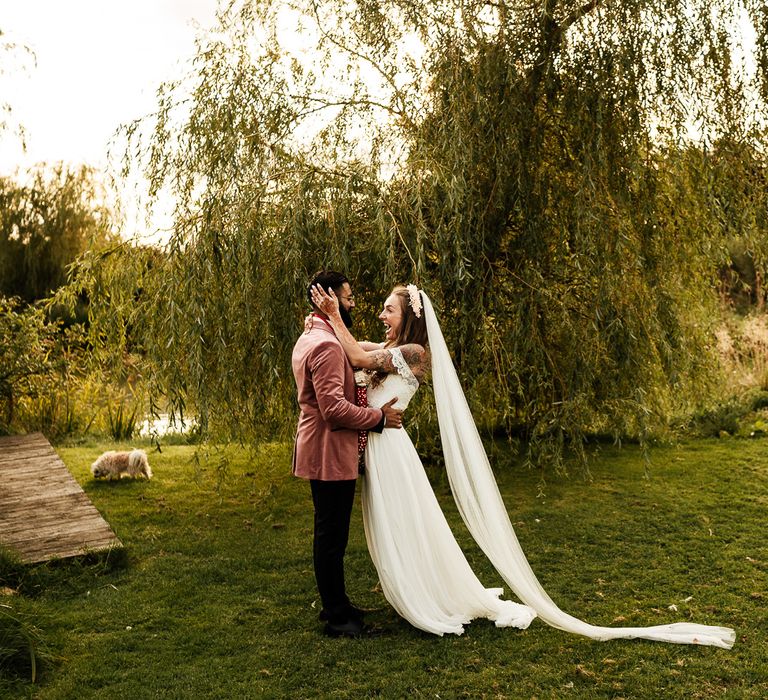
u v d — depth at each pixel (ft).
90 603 12.44
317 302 11.08
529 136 17.97
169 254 17.04
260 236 16.61
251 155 17.15
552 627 11.07
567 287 18.57
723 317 26.50
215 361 17.76
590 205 16.67
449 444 11.53
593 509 17.72
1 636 9.98
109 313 19.11
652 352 18.71
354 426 10.69
